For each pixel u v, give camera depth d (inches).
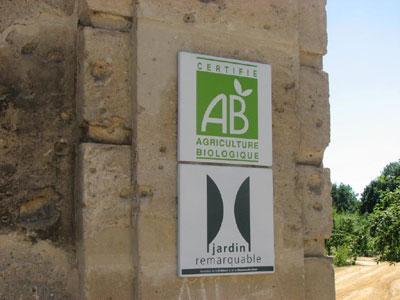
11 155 117.6
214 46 135.9
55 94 122.8
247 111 137.5
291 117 145.3
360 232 455.2
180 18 132.0
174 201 127.4
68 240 121.1
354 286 810.2
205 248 129.0
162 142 127.2
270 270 137.3
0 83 118.0
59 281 119.5
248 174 136.3
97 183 121.1
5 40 119.3
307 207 147.9
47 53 123.0
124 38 127.5
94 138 123.8
